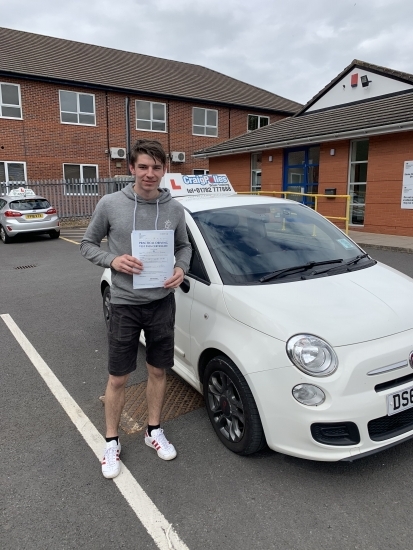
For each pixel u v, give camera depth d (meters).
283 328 2.43
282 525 2.19
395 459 2.65
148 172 2.34
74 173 20.48
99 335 5.02
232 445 2.74
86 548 2.09
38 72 19.33
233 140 17.83
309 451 2.34
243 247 3.24
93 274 8.38
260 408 2.44
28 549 2.09
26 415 3.31
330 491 2.41
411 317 2.62
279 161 15.21
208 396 2.96
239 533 2.15
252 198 4.02
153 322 2.57
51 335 5.04
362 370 2.30
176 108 22.61
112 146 21.16
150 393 2.81
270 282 2.93
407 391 2.41
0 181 18.91
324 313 2.54
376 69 13.53
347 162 12.87
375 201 12.20
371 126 11.36
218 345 2.72
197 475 2.58
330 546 2.06
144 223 2.44
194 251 3.24
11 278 8.26
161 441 2.79
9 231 12.76
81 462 2.74
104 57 23.53
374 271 3.22
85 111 20.36
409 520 2.19
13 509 2.35
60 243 12.88
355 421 2.28
